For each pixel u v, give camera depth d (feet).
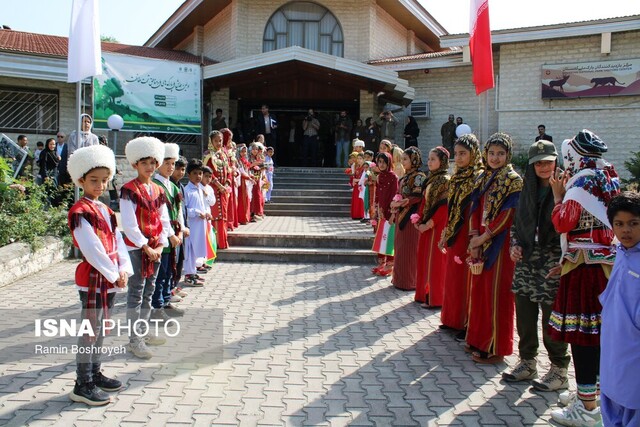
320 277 27.07
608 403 9.65
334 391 13.62
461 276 17.93
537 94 57.77
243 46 69.56
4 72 50.85
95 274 12.75
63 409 12.30
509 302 15.47
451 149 61.26
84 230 12.36
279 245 32.32
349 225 39.24
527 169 13.94
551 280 13.56
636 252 9.30
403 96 64.54
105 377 13.30
